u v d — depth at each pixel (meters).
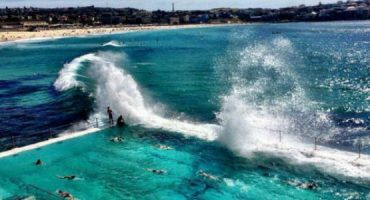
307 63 78.75
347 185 19.45
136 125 30.84
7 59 92.75
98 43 144.25
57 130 31.08
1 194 19.11
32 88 51.09
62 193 19.09
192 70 67.06
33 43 147.75
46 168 22.33
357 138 27.73
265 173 21.19
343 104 39.28
